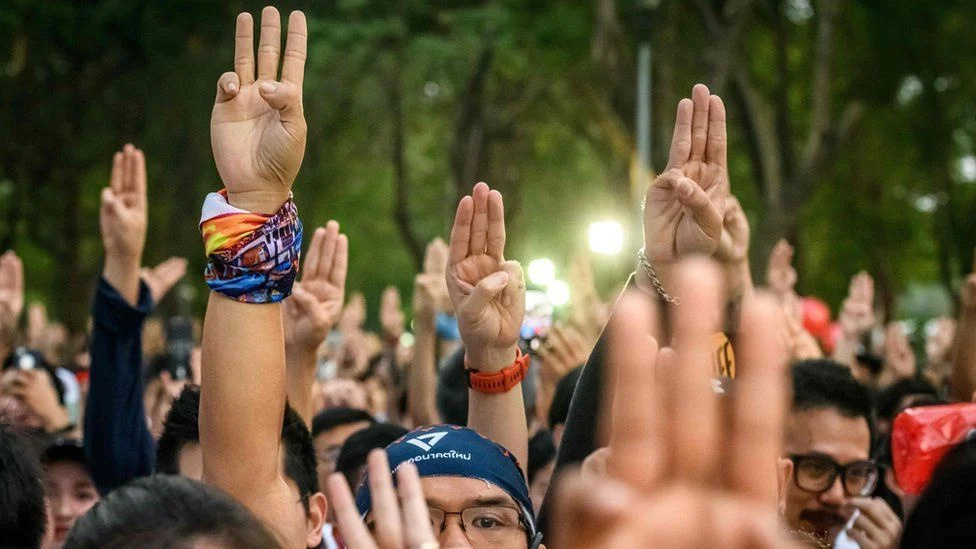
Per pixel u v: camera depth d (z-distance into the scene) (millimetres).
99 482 4633
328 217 33438
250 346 2895
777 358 1479
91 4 23641
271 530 2453
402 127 26672
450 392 5707
